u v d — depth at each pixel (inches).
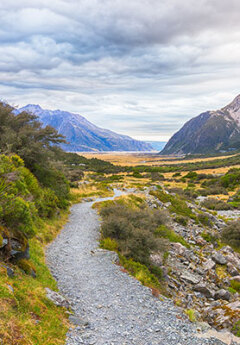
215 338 287.9
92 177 3267.7
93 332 277.3
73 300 355.6
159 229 880.9
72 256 547.8
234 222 1159.0
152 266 590.9
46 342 228.2
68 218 930.7
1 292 253.8
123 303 357.4
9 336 208.2
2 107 995.3
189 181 3846.0
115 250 611.2
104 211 928.9
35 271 384.2
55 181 1103.6
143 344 261.9
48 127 1032.2
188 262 743.1
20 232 398.6
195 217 1288.1
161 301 380.8
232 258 845.8
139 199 1330.0
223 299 576.1
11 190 437.7
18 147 930.1
